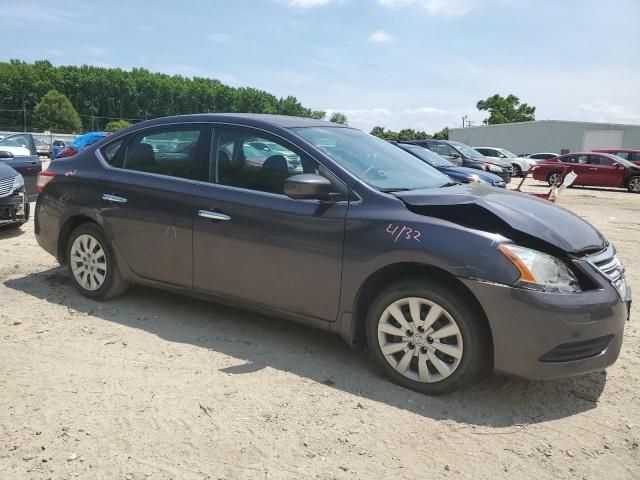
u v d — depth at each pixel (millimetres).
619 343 3291
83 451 2729
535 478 2658
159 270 4449
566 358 3131
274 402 3258
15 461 2637
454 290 3229
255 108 169125
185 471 2605
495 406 3311
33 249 6996
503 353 3131
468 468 2713
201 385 3436
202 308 4848
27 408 3104
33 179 9695
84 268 4953
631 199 17609
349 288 3566
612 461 2811
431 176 4301
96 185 4758
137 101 152000
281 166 3934
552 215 3568
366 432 2980
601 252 3408
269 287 3904
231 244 4016
